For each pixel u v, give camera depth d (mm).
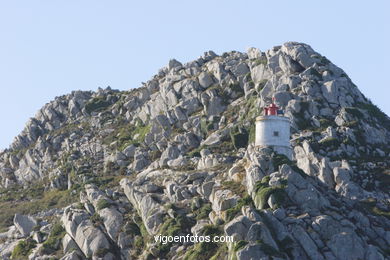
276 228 167875
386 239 174875
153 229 193125
